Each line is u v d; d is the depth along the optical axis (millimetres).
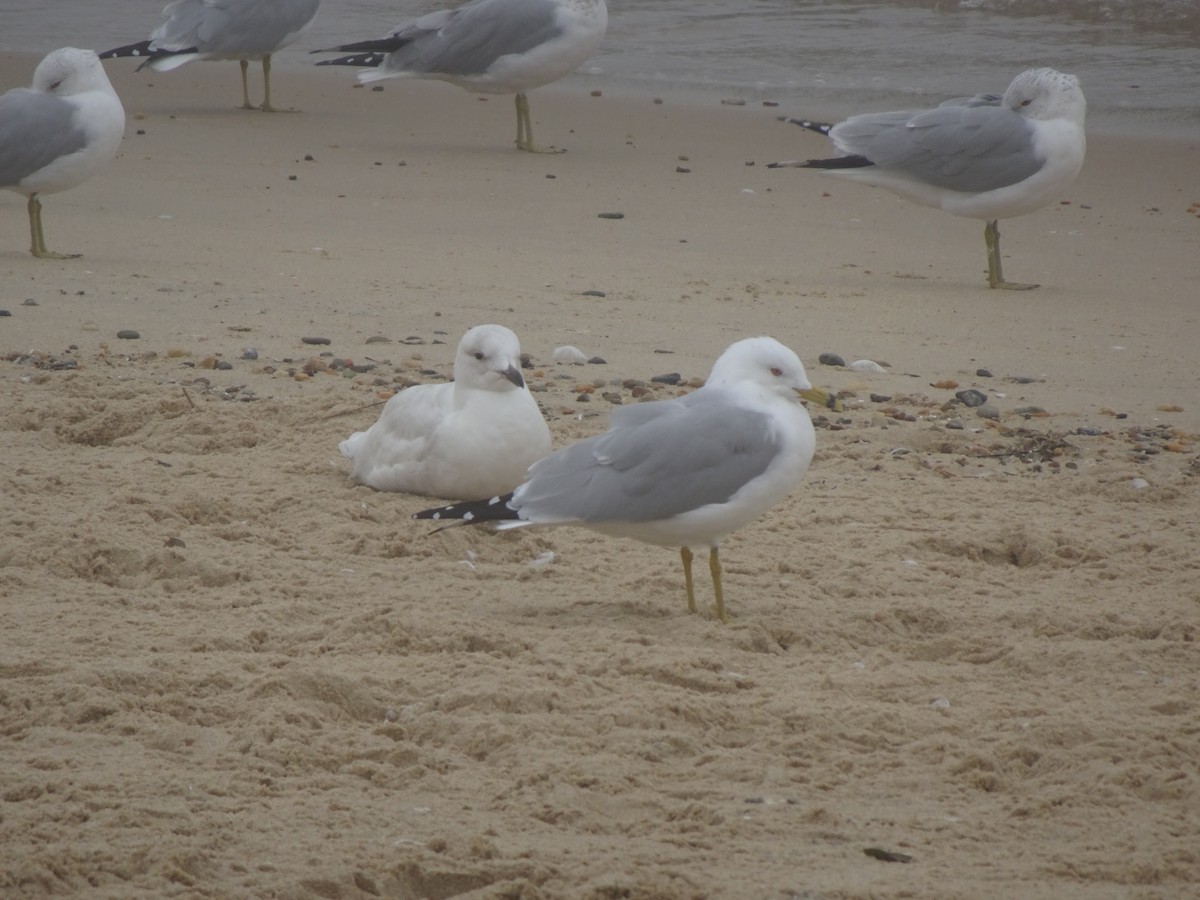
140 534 11203
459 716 8336
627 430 10000
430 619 9758
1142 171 27516
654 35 38656
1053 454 13992
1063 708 8656
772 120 31078
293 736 8086
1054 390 15969
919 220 25094
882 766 7984
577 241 22766
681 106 32469
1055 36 36719
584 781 7656
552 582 10820
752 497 9805
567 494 9914
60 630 9453
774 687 8953
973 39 36781
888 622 10086
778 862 6922
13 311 17547
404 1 42781
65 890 6500
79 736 8031
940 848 7094
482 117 32062
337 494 12281
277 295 18797
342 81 35531
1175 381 16375
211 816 7195
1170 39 36156
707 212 24984
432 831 7148
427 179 26641
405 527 11656
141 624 9609
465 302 18797
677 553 11477
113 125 20953
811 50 36531
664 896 6543
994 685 9094
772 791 7688
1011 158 21109
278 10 31391
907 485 13016
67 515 11500
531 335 17312
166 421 13977
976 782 7801
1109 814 7445
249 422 13797
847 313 19094
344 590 10422
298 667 8938
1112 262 22406
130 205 24234
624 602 10344
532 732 8180
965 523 12094
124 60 37125
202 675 8727
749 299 19625
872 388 15820
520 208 24859
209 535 11352
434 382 15156
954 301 20000
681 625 9938
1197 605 10383
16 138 20234
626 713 8359
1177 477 13273
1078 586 10852
